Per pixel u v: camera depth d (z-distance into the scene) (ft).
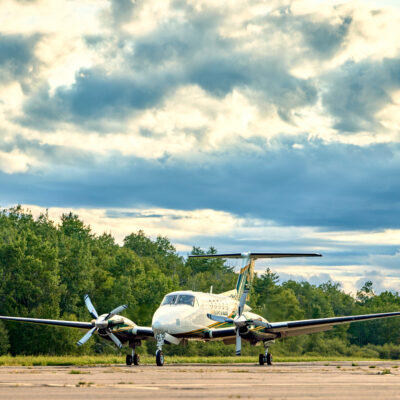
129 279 267.18
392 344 356.18
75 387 40.96
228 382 46.83
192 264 426.10
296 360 162.20
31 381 46.91
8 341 211.00
